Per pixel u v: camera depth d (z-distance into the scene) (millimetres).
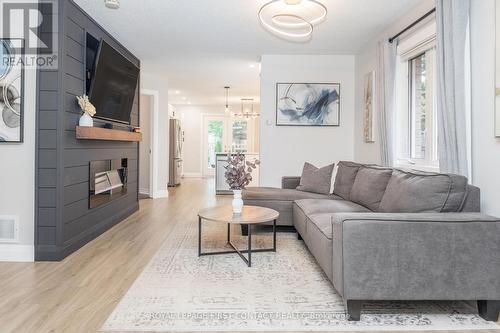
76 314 2025
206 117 12211
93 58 3619
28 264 2918
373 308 2141
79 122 3312
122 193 4758
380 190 3041
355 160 5293
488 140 2398
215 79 7215
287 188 4703
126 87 4445
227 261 2998
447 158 2682
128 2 3395
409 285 1934
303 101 5340
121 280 2561
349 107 5344
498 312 1976
